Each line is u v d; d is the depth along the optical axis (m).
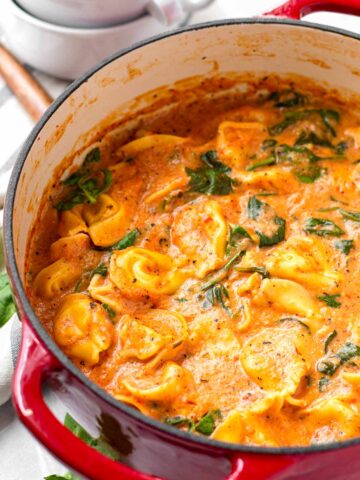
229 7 0.82
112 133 0.66
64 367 0.47
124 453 0.51
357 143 0.65
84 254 0.60
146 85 0.65
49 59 0.77
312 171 0.63
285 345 0.54
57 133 0.60
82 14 0.74
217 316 0.56
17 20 0.75
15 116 0.76
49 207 0.62
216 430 0.51
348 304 0.56
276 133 0.66
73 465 0.45
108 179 0.63
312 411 0.52
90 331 0.56
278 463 0.44
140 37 0.77
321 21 0.78
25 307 0.48
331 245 0.59
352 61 0.65
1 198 0.69
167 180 0.63
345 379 0.53
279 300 0.56
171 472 0.49
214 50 0.65
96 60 0.77
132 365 0.54
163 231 0.60
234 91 0.69
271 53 0.66
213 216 0.60
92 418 0.49
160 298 0.57
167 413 0.53
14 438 0.61
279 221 0.60
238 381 0.53
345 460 0.45
